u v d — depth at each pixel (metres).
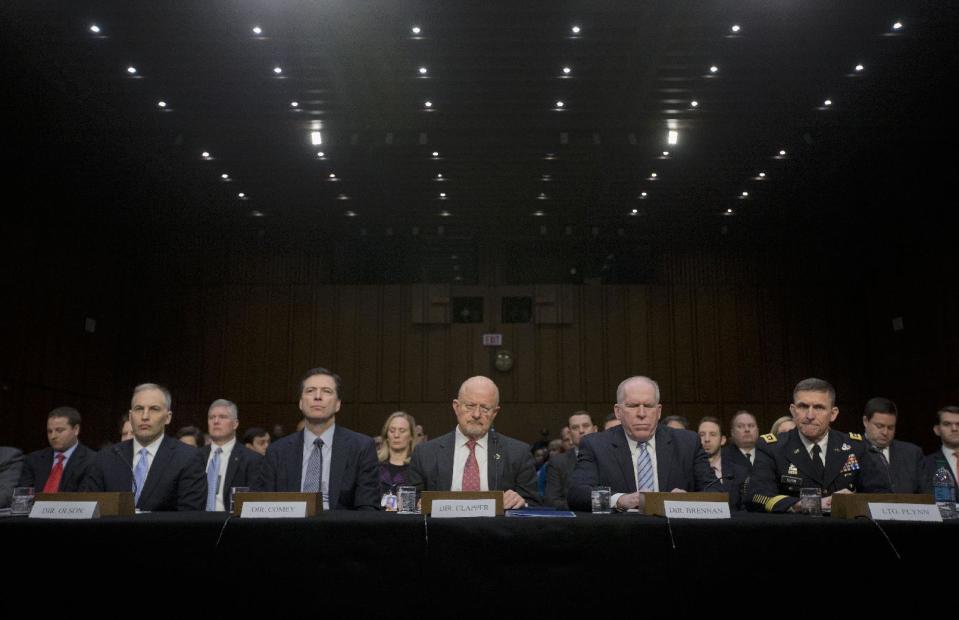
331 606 2.21
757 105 11.61
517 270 18.00
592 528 2.26
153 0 9.22
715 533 2.28
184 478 4.06
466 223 16.89
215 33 9.91
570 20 9.62
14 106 11.37
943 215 14.16
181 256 17.58
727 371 17.23
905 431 15.45
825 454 3.87
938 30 9.62
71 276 14.78
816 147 12.84
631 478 3.80
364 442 4.09
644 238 17.66
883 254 16.36
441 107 11.77
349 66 10.62
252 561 2.24
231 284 17.56
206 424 16.81
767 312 17.52
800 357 17.25
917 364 15.17
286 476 4.01
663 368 17.25
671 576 2.24
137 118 12.02
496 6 9.34
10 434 12.77
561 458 6.30
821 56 10.30
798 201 15.22
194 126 12.35
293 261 17.75
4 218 12.70
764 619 2.25
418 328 17.45
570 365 17.27
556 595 2.23
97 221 15.69
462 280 17.91
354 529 2.25
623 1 9.24
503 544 2.24
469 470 4.30
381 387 17.20
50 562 2.25
